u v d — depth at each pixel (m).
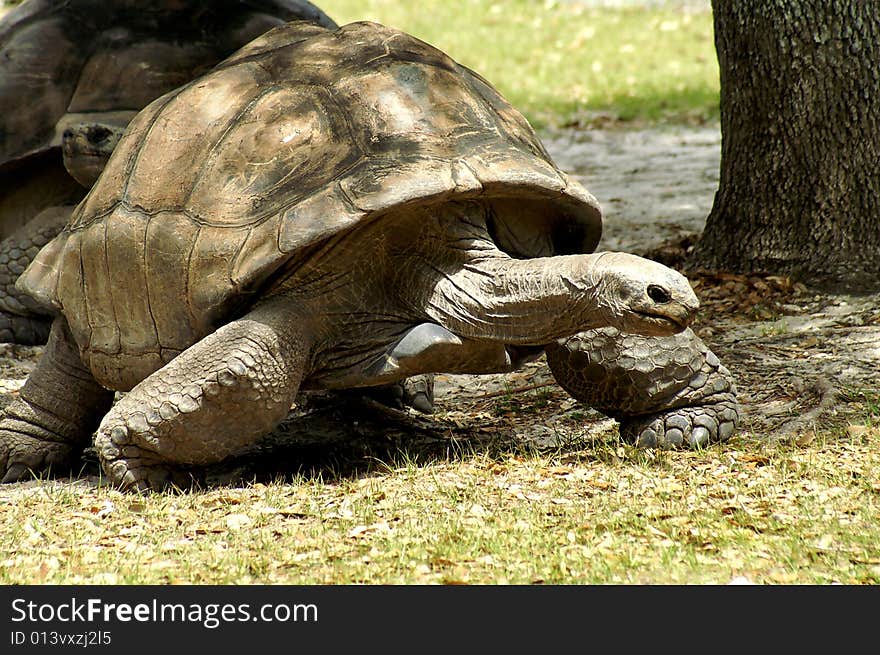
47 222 17.88
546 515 9.56
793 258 17.61
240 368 10.25
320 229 10.00
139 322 11.17
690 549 8.70
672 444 11.55
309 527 9.60
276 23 17.98
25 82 17.23
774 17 17.22
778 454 10.88
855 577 8.11
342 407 14.09
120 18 17.77
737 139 18.20
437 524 9.41
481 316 10.32
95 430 12.90
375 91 10.76
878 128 17.05
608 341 11.37
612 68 44.25
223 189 10.68
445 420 13.83
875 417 11.89
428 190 9.98
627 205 25.20
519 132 11.30
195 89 11.66
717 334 16.02
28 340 18.45
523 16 54.19
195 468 11.20
